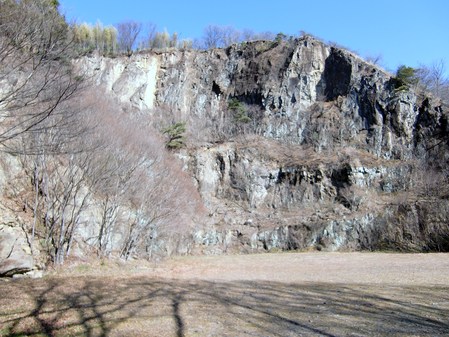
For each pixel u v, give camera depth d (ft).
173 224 93.50
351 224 127.24
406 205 126.21
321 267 81.10
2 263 47.32
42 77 25.22
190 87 192.75
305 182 147.84
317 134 164.55
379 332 25.76
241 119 175.52
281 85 181.47
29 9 24.03
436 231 116.88
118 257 73.67
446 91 171.53
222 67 198.18
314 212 139.74
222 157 155.94
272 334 25.02
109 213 74.28
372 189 139.85
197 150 154.30
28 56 24.18
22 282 43.47
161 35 224.74
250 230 133.59
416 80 160.56
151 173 85.51
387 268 75.20
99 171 66.08
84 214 69.31
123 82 181.47
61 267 55.31
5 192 57.41
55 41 25.17
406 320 29.53
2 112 27.09
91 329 24.16
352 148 155.94
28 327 23.95
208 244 126.82
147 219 82.58
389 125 153.89
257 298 39.99
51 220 60.03
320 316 30.89
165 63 196.65
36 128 26.21
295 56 185.37
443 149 140.15
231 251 126.52
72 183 60.18
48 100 24.76
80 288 40.32
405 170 140.67
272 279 60.13
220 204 146.92
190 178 144.87
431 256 98.63
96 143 58.08
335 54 182.39
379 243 122.42
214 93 192.54
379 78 163.53
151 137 100.42
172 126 156.66
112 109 88.28
